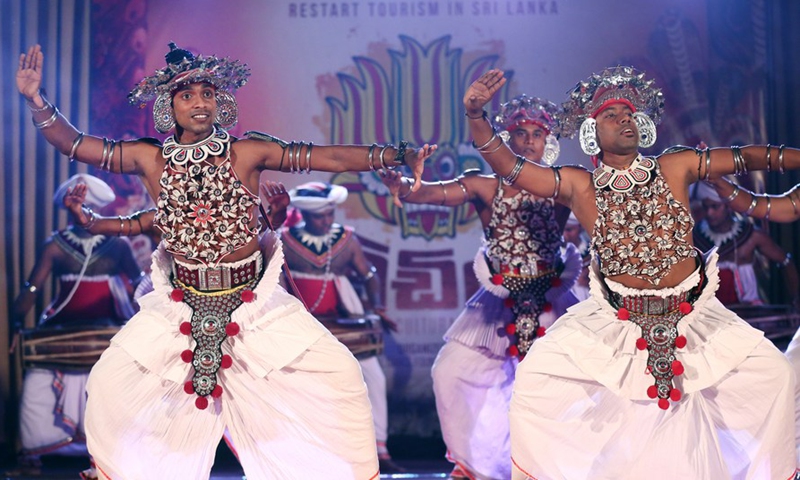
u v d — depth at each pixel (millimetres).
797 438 5598
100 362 5000
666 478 5086
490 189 6426
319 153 5117
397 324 9812
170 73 5000
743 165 5199
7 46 9383
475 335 6535
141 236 9469
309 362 4988
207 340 4961
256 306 4988
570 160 10000
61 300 8586
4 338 9203
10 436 9094
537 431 5168
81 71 9578
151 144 5109
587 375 5055
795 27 9727
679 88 9844
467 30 9977
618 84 5203
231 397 5070
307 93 9938
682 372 4992
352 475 5078
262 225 5555
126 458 4953
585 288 8438
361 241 9906
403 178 6273
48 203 9383
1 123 9336
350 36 9969
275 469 5117
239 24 9859
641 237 5062
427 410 9680
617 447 5117
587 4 9930
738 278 9133
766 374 4980
